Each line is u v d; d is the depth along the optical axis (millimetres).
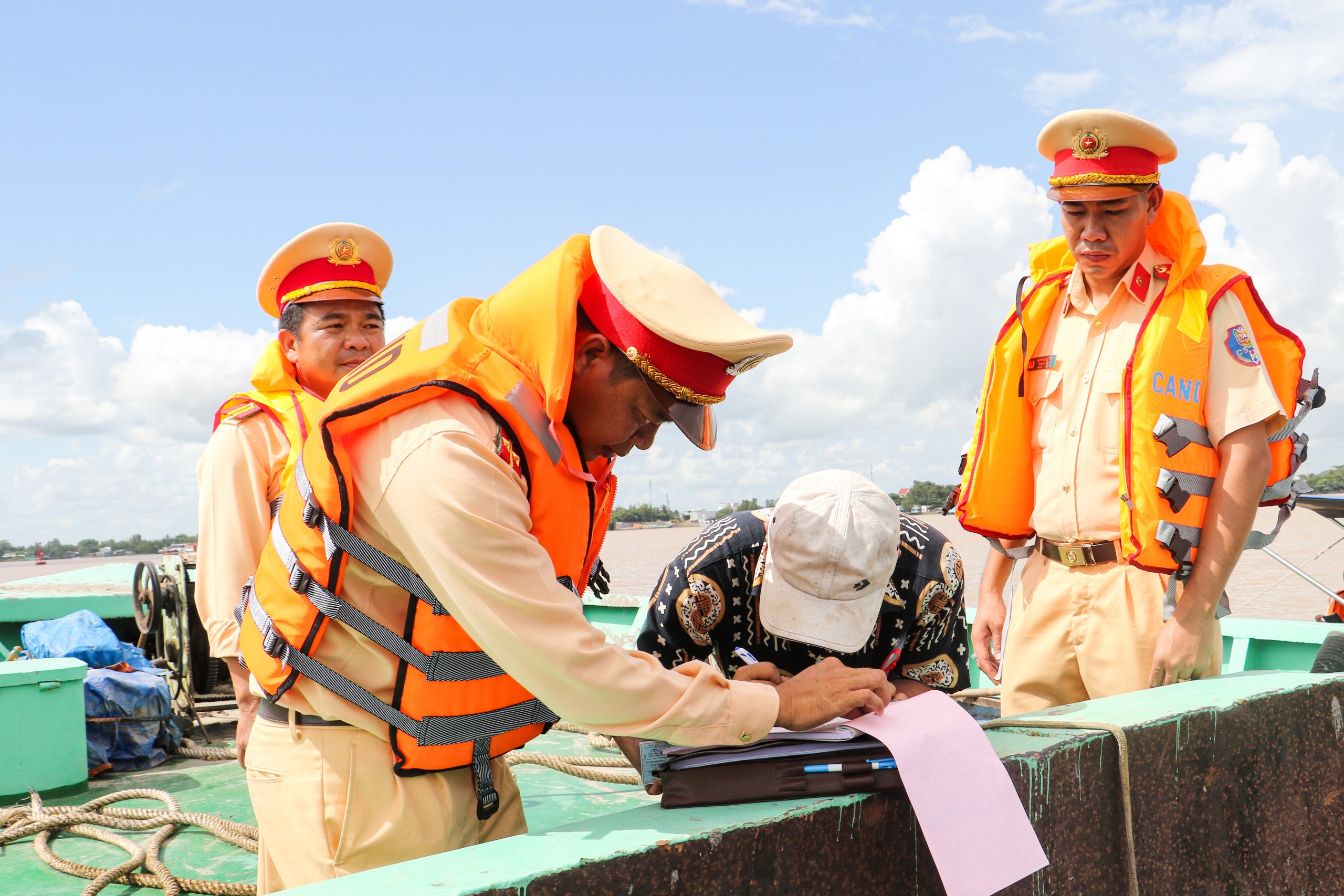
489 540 1144
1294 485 2336
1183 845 1686
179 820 3109
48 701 3541
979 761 1343
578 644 1151
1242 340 2250
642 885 1093
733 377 1345
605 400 1372
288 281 2686
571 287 1314
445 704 1327
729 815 1234
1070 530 2424
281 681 1356
